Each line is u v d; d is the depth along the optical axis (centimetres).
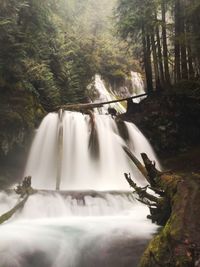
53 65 1864
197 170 1430
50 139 1355
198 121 1703
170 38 1750
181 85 1736
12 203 889
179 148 1683
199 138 1714
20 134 1211
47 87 1587
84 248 574
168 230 457
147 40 1984
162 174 750
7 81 1230
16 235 636
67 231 670
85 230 678
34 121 1302
